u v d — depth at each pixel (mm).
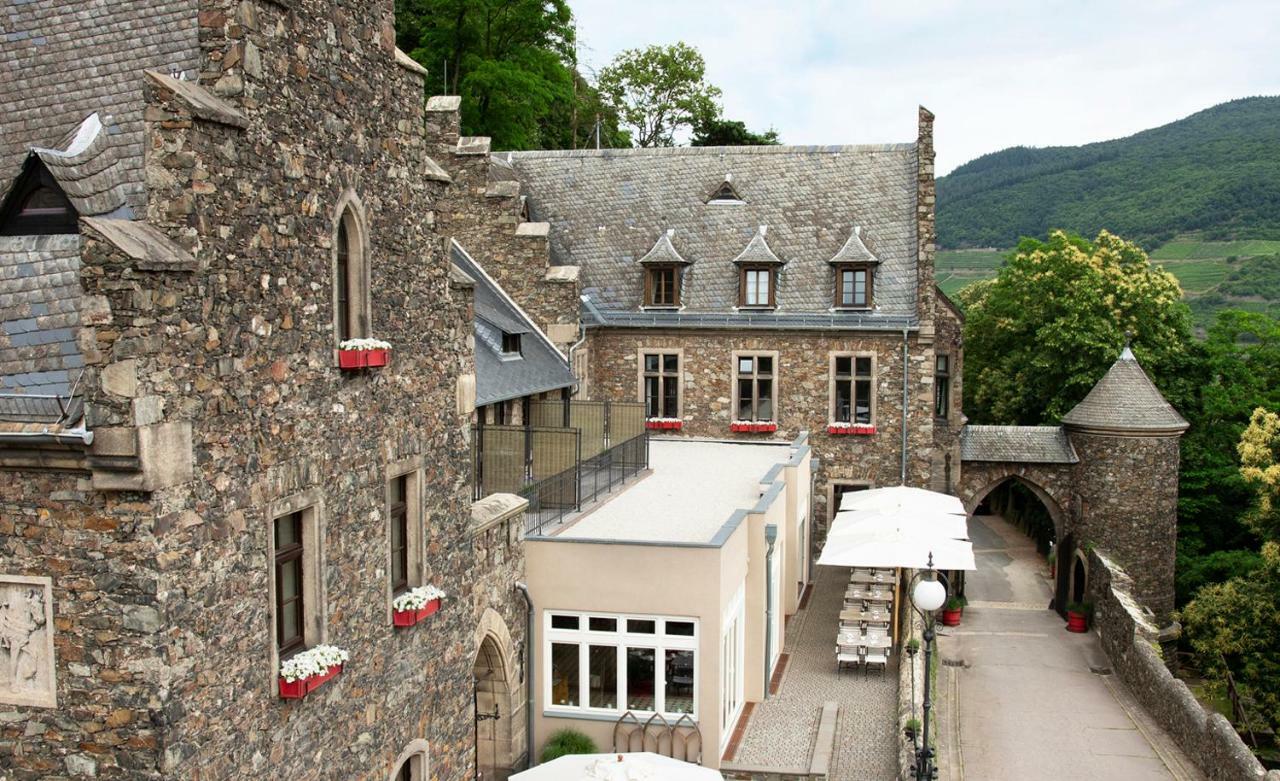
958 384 35219
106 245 8594
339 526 11672
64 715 9203
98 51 10359
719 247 34781
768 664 21703
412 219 13164
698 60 59031
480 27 40250
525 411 25781
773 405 33750
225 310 9688
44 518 9094
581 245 35406
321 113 11141
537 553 17969
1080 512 34344
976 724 23047
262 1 10109
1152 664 23844
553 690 18141
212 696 9602
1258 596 31297
